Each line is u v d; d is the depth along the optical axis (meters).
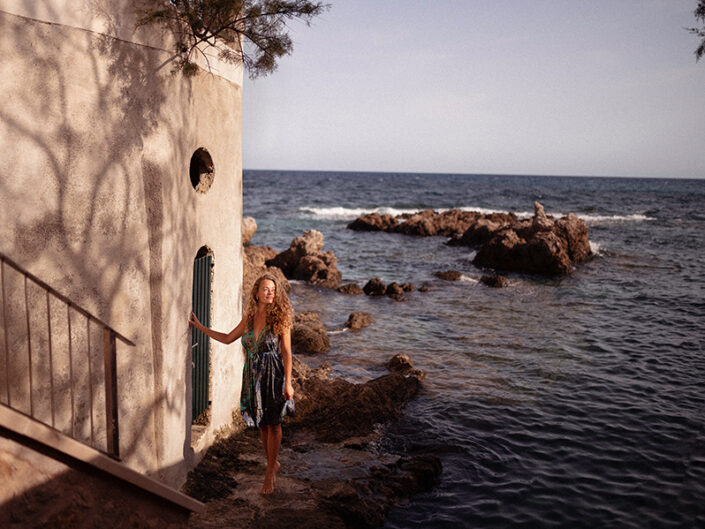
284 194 79.81
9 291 3.92
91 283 4.44
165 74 4.92
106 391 3.80
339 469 6.39
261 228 39.62
